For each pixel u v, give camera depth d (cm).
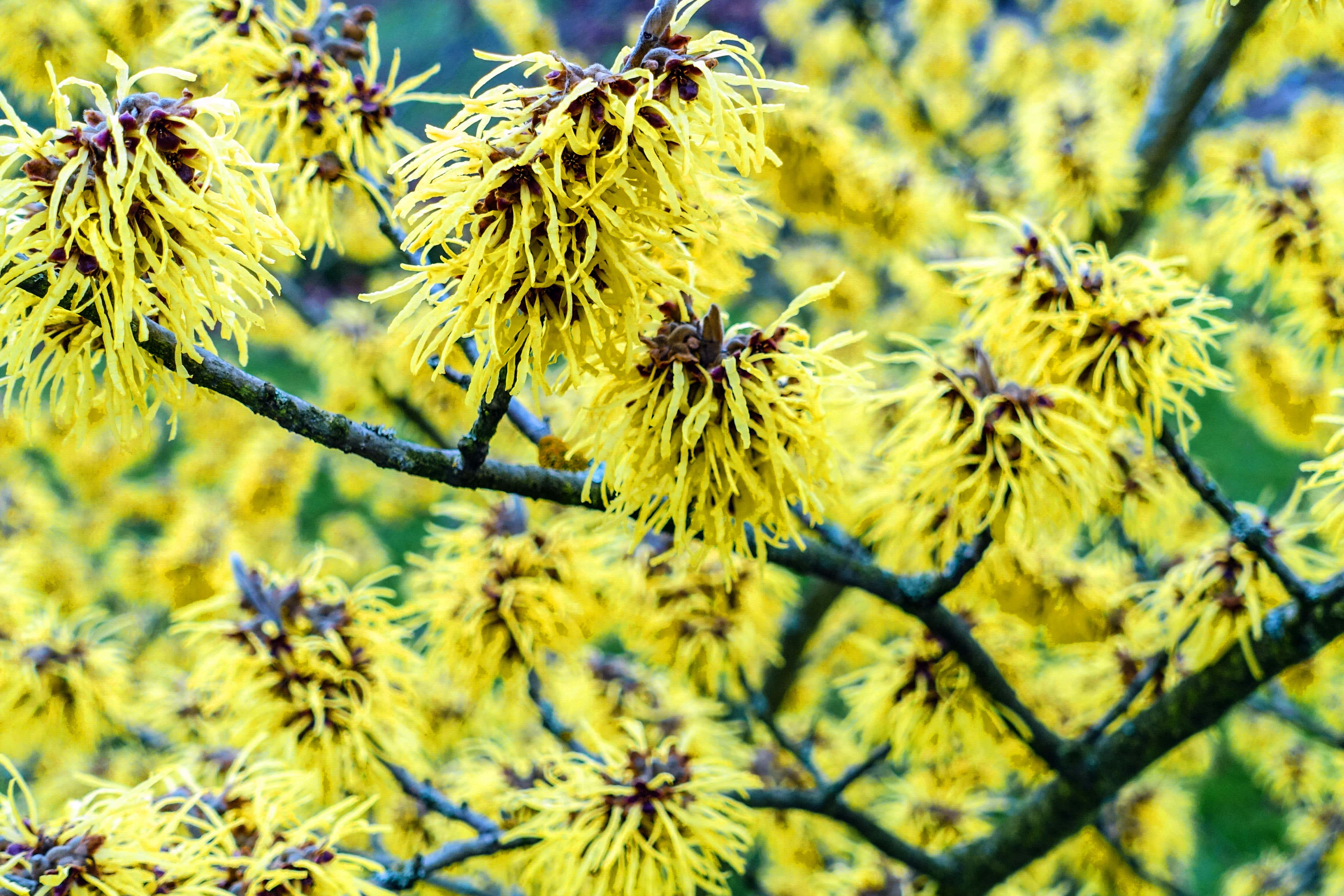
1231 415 250
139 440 61
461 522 129
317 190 64
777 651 78
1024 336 62
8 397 55
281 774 62
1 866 58
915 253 113
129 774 90
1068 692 79
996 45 156
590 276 55
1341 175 70
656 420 56
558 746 70
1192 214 121
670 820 61
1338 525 61
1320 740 87
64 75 82
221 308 55
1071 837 71
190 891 58
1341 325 71
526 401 71
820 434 57
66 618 118
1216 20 60
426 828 75
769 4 185
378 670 65
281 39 64
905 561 69
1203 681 66
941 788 93
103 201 54
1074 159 94
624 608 70
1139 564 73
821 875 84
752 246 61
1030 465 60
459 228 55
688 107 55
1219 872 157
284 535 140
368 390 99
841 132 91
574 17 234
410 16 266
